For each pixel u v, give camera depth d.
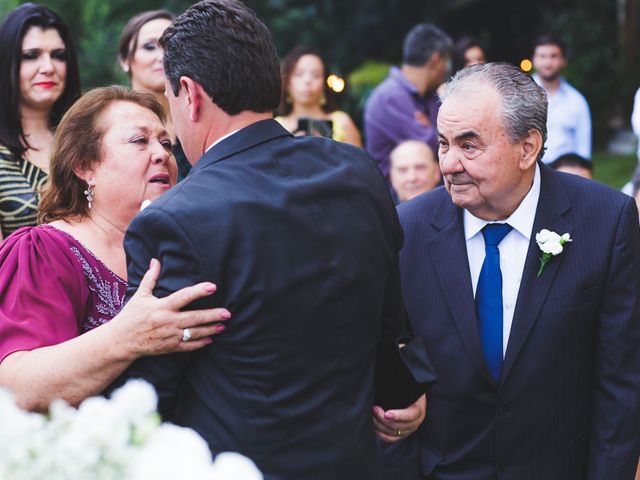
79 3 15.77
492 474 3.09
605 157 15.45
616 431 3.01
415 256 3.19
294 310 2.33
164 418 2.44
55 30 4.36
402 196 5.85
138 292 2.33
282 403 2.34
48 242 2.73
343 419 2.42
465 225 3.14
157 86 4.89
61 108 4.45
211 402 2.36
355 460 2.42
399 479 3.19
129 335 2.32
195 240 2.28
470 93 2.87
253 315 2.30
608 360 3.02
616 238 3.02
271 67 2.46
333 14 17.14
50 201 2.90
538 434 3.05
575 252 3.01
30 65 4.24
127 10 16.11
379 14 17.22
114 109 2.88
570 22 16.39
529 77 2.94
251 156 2.42
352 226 2.44
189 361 2.39
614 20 16.34
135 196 2.85
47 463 1.69
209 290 2.26
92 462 1.69
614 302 3.02
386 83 7.32
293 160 2.45
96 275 2.79
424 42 7.18
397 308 2.67
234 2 2.47
